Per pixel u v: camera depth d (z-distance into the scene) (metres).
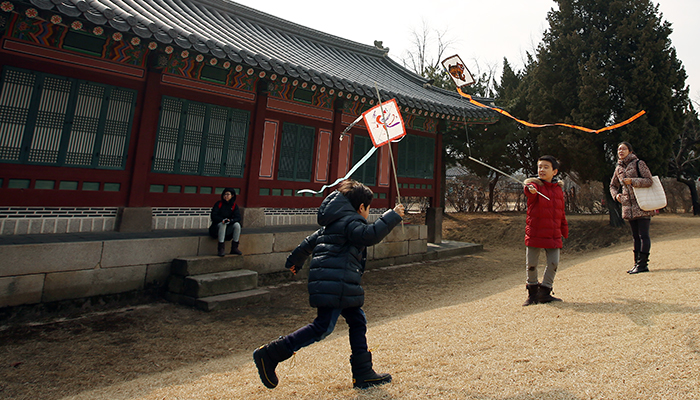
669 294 3.89
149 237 6.37
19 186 5.89
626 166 5.57
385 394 2.36
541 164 4.47
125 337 4.80
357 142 10.95
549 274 4.39
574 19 14.69
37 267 5.20
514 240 16.06
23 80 5.89
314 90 8.82
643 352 2.61
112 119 6.73
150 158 7.20
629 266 6.03
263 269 7.88
